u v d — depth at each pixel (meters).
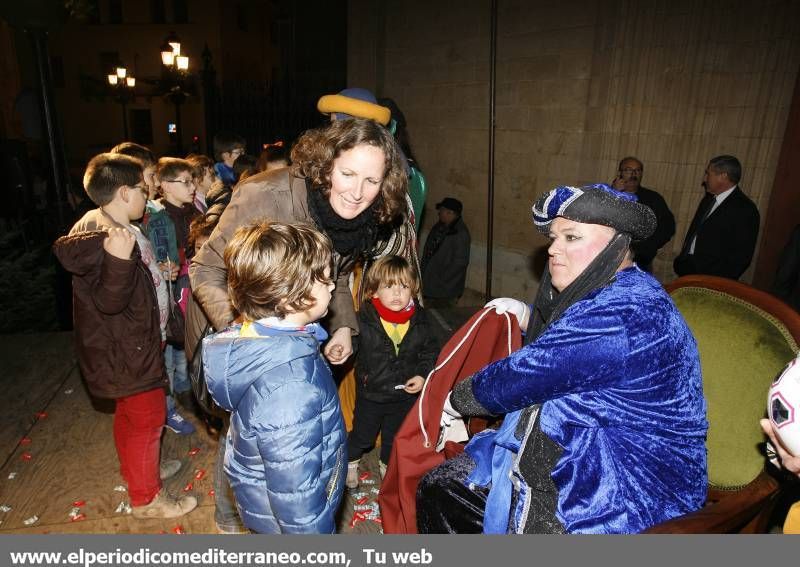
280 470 1.32
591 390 1.46
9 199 8.06
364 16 7.95
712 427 1.73
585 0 5.53
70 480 2.65
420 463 2.03
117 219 2.23
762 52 4.34
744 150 4.52
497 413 1.60
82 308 2.03
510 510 1.64
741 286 1.75
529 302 6.52
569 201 1.48
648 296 1.45
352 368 2.80
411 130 7.76
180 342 3.00
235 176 4.51
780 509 2.33
